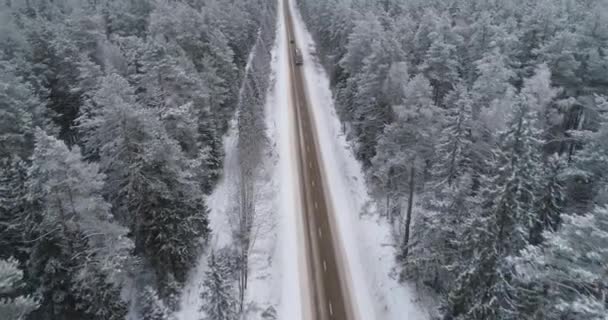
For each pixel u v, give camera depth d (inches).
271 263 1401.3
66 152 852.0
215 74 2038.6
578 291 642.8
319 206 1710.1
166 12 2294.5
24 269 990.4
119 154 1112.8
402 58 1790.1
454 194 1043.9
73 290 957.2
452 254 1058.7
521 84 1732.3
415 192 1408.7
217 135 1878.7
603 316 554.9
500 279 794.8
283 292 1293.1
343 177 1900.8
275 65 3462.1
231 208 1579.7
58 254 938.1
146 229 1145.4
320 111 2600.9
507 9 2401.6
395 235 1451.8
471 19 2231.8
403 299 1216.8
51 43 1780.3
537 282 706.2
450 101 1523.1
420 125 1181.1
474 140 1266.0
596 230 600.1
